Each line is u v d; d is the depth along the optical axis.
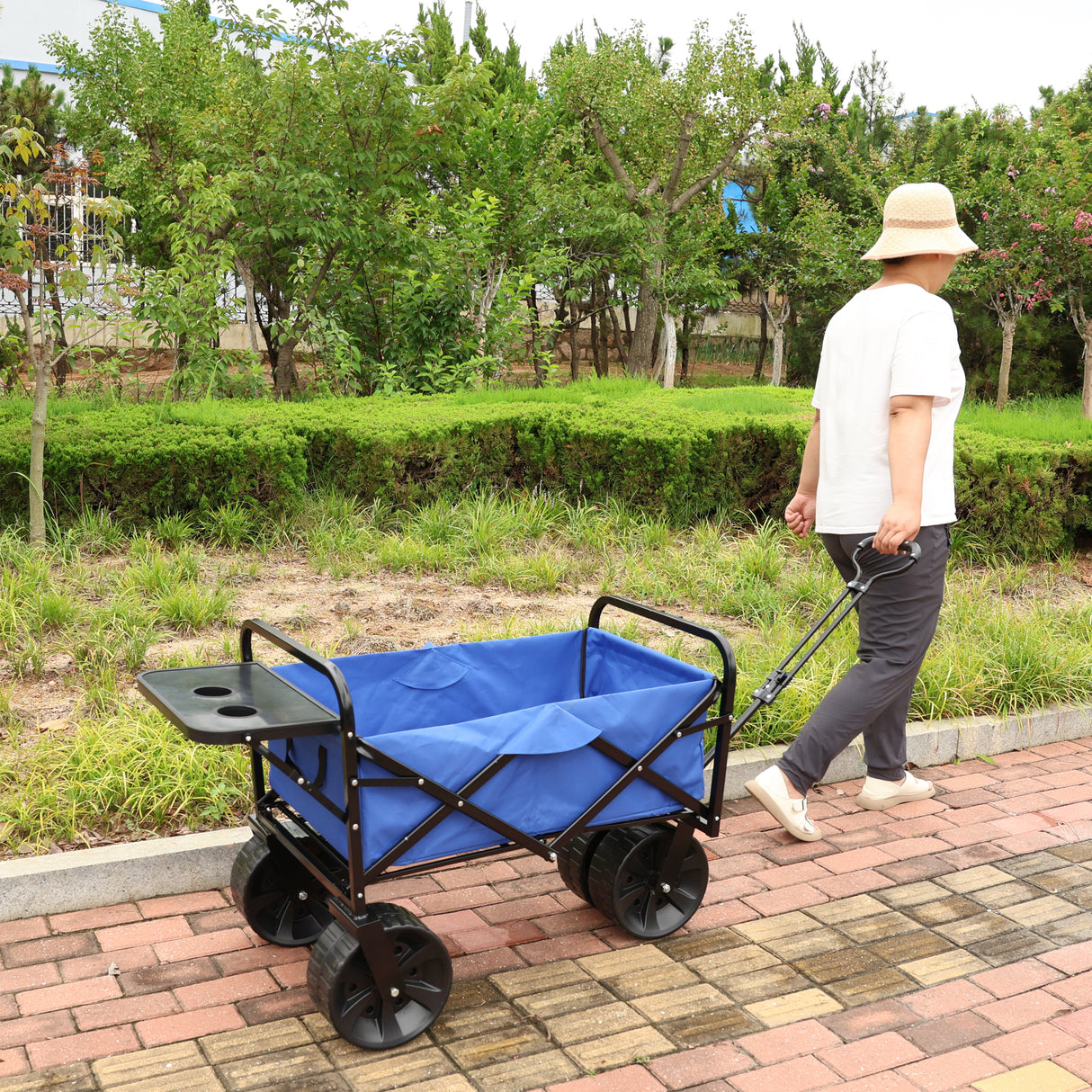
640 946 3.03
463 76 11.19
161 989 2.76
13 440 6.50
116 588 5.50
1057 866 3.56
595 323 17.58
